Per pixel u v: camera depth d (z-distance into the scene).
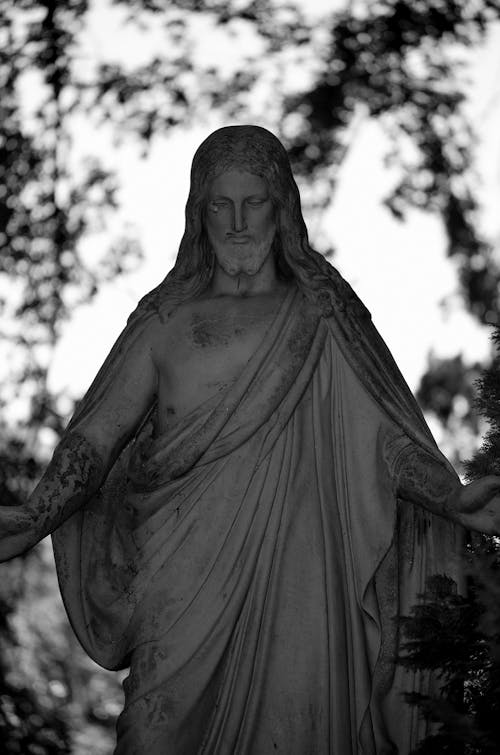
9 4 13.18
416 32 13.27
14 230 13.08
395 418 6.61
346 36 13.35
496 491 6.30
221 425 6.49
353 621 6.47
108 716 14.04
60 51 13.19
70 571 6.54
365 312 6.78
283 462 6.51
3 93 13.18
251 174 6.68
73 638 13.93
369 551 6.51
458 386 13.47
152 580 6.44
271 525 6.45
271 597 6.40
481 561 6.07
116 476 6.65
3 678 12.56
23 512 6.46
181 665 6.34
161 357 6.65
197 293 6.75
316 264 6.76
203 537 6.44
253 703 6.33
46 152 13.19
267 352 6.56
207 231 6.75
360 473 6.59
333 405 6.66
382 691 6.45
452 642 6.09
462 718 5.91
